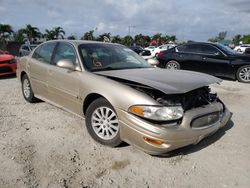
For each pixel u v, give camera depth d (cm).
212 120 349
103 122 358
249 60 896
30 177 282
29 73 514
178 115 305
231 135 419
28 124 425
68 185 272
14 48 3512
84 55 411
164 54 1074
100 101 355
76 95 392
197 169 316
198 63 983
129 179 290
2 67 849
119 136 339
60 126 421
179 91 301
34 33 4125
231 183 292
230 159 343
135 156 337
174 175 302
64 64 396
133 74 366
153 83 318
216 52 955
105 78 360
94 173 297
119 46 496
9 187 264
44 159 319
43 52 496
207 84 345
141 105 304
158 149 299
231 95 708
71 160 320
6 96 600
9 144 354
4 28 3612
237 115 527
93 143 366
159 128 295
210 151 362
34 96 523
